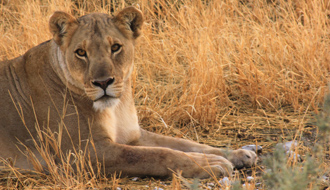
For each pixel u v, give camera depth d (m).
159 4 14.13
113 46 6.87
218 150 7.56
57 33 6.95
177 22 13.19
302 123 8.63
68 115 7.07
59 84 7.18
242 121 9.14
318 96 9.39
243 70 10.59
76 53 6.81
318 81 9.84
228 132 8.72
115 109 7.55
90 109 7.11
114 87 6.75
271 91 9.79
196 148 7.79
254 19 13.30
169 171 6.79
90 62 6.71
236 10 13.41
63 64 7.05
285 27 12.38
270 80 9.95
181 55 11.59
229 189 5.83
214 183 6.56
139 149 6.92
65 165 6.98
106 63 6.68
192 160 6.81
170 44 11.80
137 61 11.54
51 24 6.89
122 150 6.91
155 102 9.54
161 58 11.30
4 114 7.25
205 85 9.57
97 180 6.88
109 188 6.56
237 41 11.95
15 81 7.43
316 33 11.16
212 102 9.19
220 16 12.70
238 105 9.89
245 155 7.27
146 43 11.93
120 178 6.92
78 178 6.57
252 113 9.48
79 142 6.99
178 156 6.84
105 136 7.11
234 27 12.52
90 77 6.66
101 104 6.79
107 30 6.88
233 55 10.64
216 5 13.40
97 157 6.94
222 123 9.09
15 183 6.87
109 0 13.55
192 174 6.75
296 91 9.72
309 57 10.52
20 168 7.17
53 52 7.24
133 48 7.28
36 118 7.20
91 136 7.00
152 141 8.07
